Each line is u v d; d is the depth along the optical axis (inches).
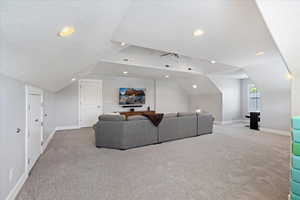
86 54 114.4
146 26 96.3
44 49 71.9
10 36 51.0
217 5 75.7
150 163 119.5
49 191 82.9
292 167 61.8
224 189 84.5
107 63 195.0
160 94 349.1
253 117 263.9
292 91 73.0
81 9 56.7
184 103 382.9
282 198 76.4
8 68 68.2
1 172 66.7
